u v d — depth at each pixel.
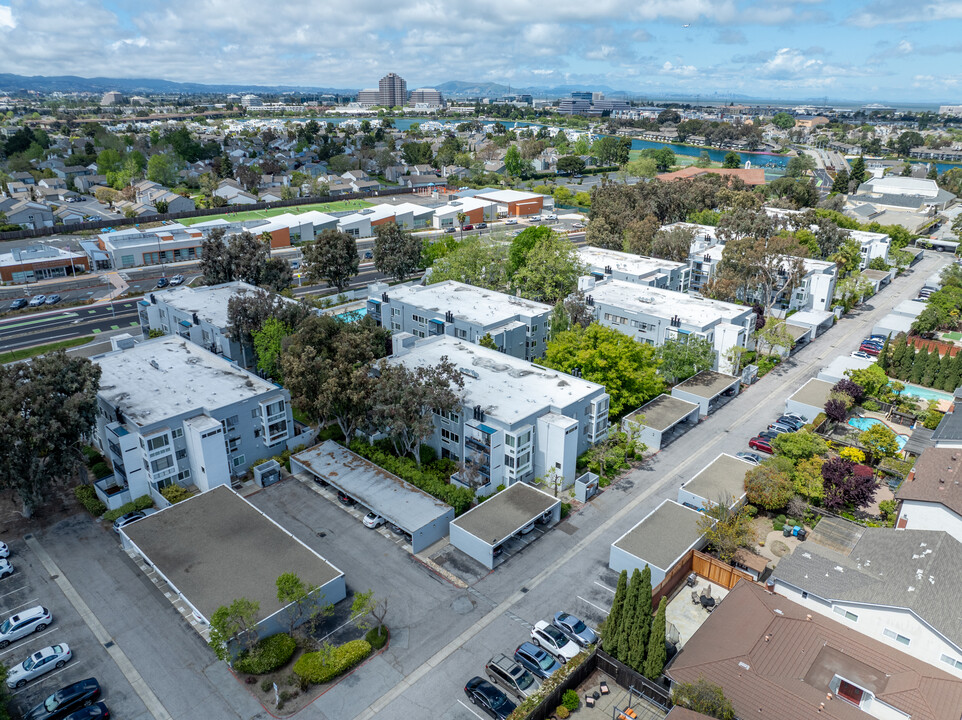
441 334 96.19
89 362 66.19
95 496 66.88
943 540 50.84
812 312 121.75
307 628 49.97
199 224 183.25
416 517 60.91
